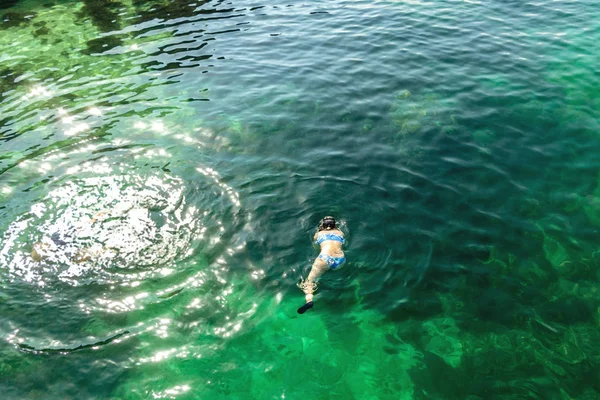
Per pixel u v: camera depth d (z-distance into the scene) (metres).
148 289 7.36
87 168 9.97
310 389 6.14
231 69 14.29
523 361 6.38
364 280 7.61
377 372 6.34
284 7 19.34
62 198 9.06
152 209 8.82
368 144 10.76
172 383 6.16
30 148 10.70
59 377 6.18
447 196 9.22
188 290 7.38
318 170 9.94
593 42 15.02
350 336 6.82
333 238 7.82
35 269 7.59
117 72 14.27
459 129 11.17
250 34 16.72
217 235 8.33
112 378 6.20
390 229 8.48
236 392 6.09
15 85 13.60
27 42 16.31
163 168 9.98
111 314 6.98
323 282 7.57
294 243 8.22
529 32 15.93
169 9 19.17
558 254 7.96
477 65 13.96
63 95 13.02
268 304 7.26
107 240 8.12
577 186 9.41
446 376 6.27
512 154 10.33
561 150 10.41
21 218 8.55
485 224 8.58
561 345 6.56
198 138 11.04
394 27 16.72
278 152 10.54
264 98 12.70
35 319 6.86
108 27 17.48
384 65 14.16
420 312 7.14
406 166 10.04
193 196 9.17
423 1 19.12
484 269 7.75
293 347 6.67
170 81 13.67
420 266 7.81
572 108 11.83
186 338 6.72
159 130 11.37
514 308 7.12
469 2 18.70
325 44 15.73
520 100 12.22
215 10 19.14
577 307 7.08
